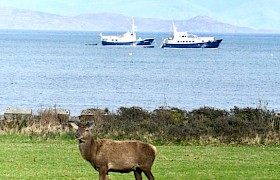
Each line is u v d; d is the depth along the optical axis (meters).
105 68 196.50
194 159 39.41
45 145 44.44
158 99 107.06
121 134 46.94
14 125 49.81
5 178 32.03
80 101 101.38
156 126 48.03
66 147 43.53
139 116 50.41
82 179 32.34
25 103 96.38
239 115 51.22
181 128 47.56
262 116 50.84
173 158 39.66
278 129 48.66
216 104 100.19
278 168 36.72
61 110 52.50
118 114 51.22
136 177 29.27
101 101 102.12
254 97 113.12
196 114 51.34
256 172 35.28
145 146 28.94
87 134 28.50
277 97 113.88
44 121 50.09
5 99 101.94
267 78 164.12
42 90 119.88
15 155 39.44
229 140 47.00
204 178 33.22
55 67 195.88
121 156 28.61
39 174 33.44
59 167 35.78
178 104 99.31
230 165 37.44
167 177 33.25
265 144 46.75
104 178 28.61
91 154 28.55
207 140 46.88
